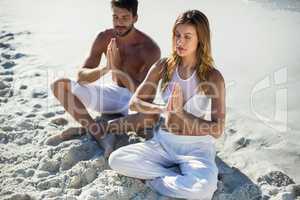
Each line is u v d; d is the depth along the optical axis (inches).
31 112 215.2
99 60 205.8
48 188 162.9
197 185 148.9
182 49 155.9
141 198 154.9
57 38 326.0
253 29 337.7
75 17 385.1
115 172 165.5
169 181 153.9
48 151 181.8
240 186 161.3
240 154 181.5
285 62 271.6
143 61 195.2
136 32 196.7
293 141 187.8
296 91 232.4
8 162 178.7
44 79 253.1
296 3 414.3
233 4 415.5
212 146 163.9
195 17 153.4
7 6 430.0
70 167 175.2
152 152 162.7
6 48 304.8
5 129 200.1
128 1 187.3
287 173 168.6
